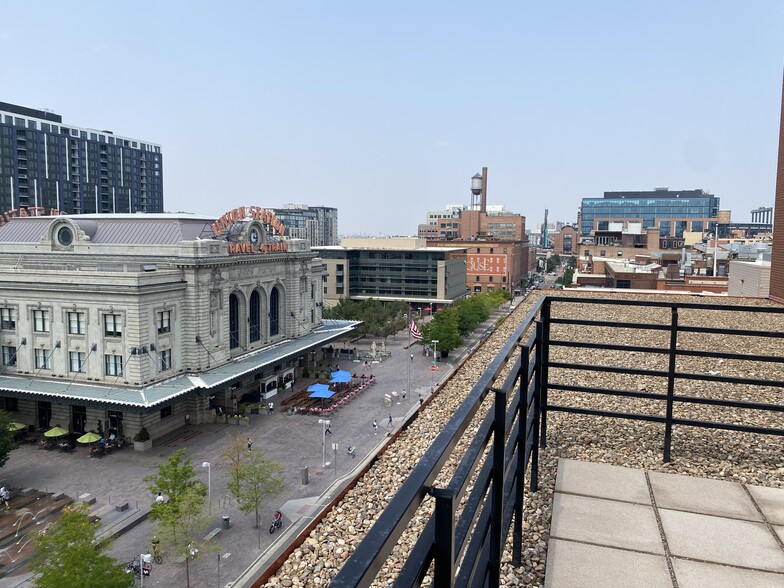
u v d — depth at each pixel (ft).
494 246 622.13
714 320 130.72
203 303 214.28
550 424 46.29
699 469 36.37
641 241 628.28
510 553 26.86
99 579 92.73
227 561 118.93
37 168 542.98
